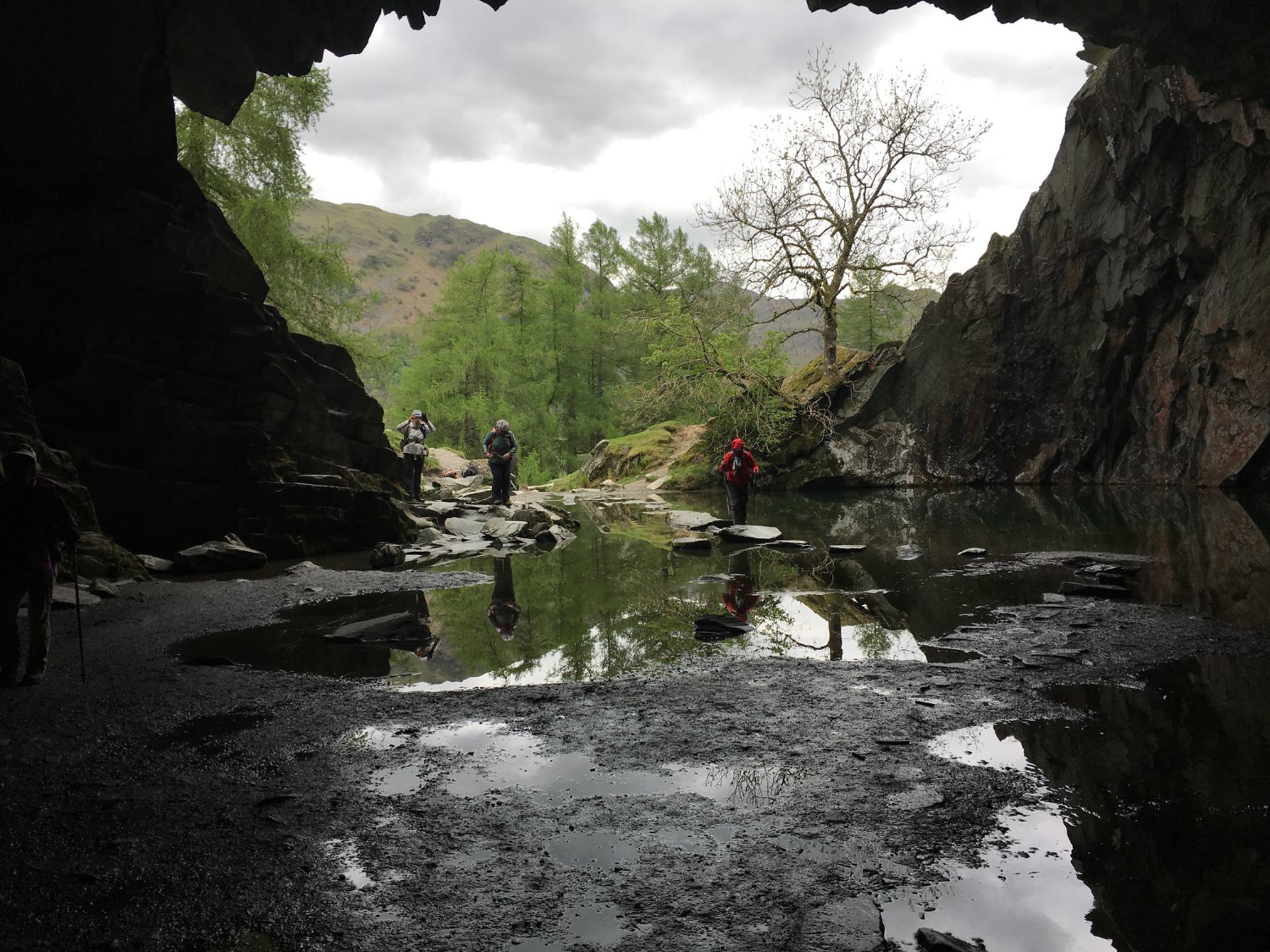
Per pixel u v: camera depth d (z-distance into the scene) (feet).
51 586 19.49
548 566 39.01
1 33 39.01
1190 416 82.43
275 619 26.68
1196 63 52.85
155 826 11.43
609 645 22.30
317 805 12.10
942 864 9.92
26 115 41.24
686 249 177.37
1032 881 9.47
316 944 8.58
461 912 9.12
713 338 98.48
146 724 16.06
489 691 18.03
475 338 168.66
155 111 45.50
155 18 44.14
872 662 19.57
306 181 83.20
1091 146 85.66
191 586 32.83
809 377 107.24
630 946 8.38
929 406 98.07
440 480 98.78
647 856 10.30
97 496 40.06
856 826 11.00
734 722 15.48
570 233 180.14
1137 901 8.95
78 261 41.98
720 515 65.77
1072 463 92.68
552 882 9.73
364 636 23.65
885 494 86.28
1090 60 88.17
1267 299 74.02
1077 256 90.27
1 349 40.24
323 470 50.34
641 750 14.19
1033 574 31.78
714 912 8.98
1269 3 46.42
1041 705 15.93
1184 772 12.37
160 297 44.24
